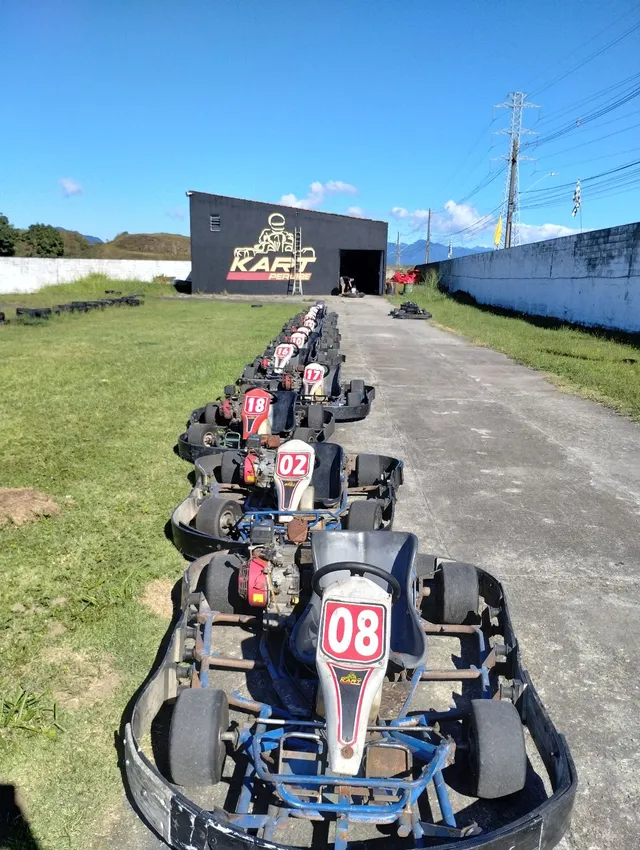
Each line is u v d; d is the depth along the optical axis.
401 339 19.53
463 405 10.11
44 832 2.54
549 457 7.41
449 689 3.43
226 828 2.21
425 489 6.27
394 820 2.39
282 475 4.85
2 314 21.09
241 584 3.54
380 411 9.58
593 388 11.41
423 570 4.12
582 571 4.68
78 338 17.62
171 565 4.61
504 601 3.71
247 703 3.02
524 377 12.75
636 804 2.74
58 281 42.00
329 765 2.50
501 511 5.76
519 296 28.23
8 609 4.02
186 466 6.69
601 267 20.53
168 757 2.65
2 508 5.36
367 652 2.72
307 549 3.60
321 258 42.75
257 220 41.41
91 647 3.66
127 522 5.30
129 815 2.63
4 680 3.37
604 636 3.91
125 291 39.78
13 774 2.80
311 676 3.18
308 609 3.31
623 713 3.26
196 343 16.64
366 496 6.09
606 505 5.96
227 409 7.46
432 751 2.69
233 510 4.89
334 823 2.57
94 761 2.88
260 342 16.92
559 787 2.41
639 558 4.91
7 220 59.81
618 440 8.17
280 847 2.14
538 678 3.51
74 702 3.23
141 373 11.93
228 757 2.89
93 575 4.43
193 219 40.88
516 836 2.23
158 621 3.93
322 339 14.20
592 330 20.42
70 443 7.42
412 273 50.44
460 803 2.69
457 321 24.61
